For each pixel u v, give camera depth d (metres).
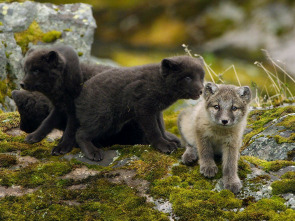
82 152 11.07
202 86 11.73
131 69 11.70
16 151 11.05
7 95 16.25
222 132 9.69
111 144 12.71
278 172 9.35
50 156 10.91
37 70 11.38
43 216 8.23
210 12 30.94
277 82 16.67
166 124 16.39
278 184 8.72
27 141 11.46
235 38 29.05
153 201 8.70
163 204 8.59
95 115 11.27
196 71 11.84
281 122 11.65
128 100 11.30
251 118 13.02
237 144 9.62
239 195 8.76
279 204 8.24
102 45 30.00
